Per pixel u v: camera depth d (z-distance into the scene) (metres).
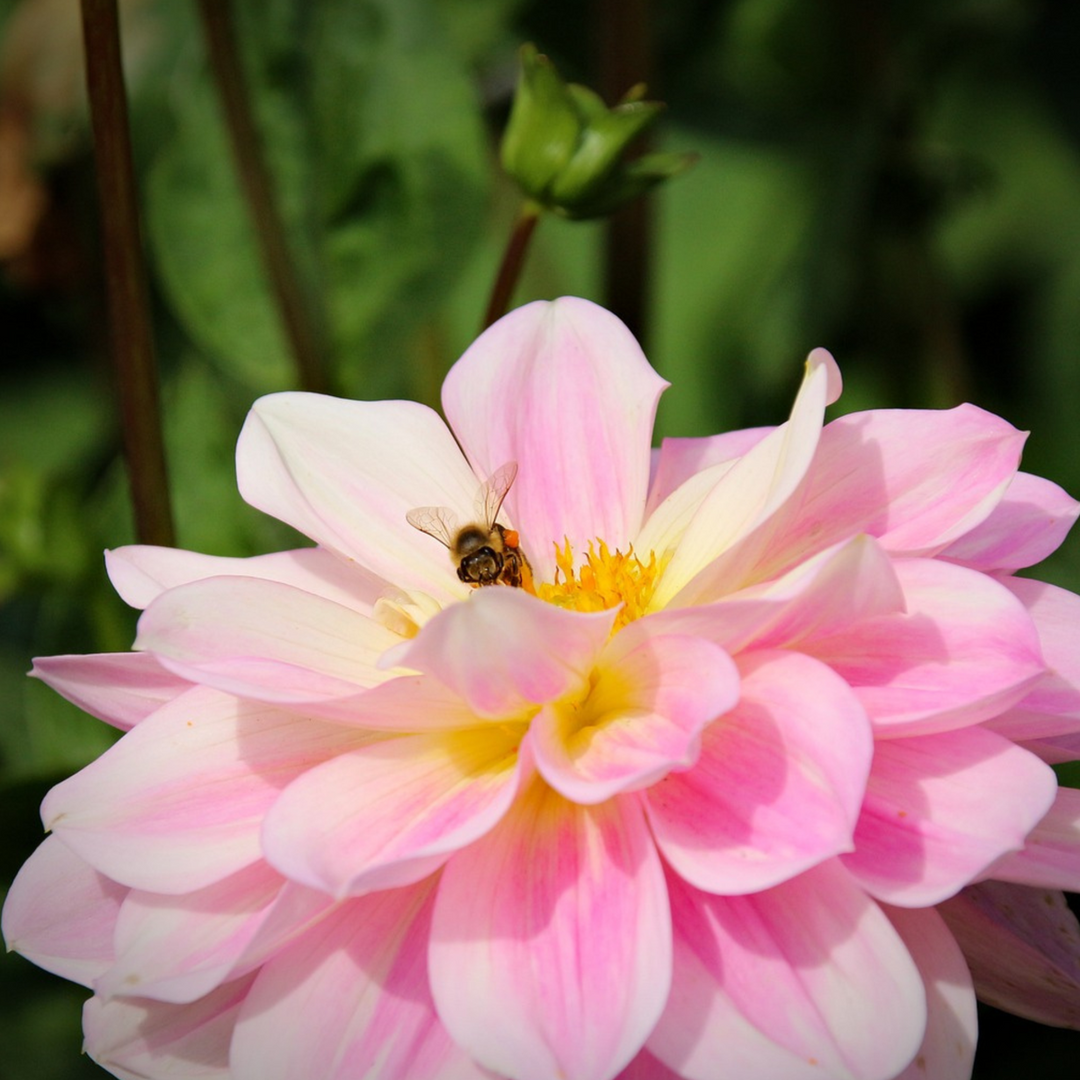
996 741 0.27
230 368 0.37
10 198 0.38
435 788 0.28
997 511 0.30
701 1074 0.26
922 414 0.29
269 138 0.37
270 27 0.37
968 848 0.27
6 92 0.38
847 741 0.26
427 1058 0.27
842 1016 0.26
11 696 0.38
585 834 0.28
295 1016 0.27
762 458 0.29
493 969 0.27
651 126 0.33
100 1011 0.28
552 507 0.31
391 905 0.28
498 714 0.28
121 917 0.27
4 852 0.33
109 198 0.32
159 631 0.28
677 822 0.27
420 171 0.37
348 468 0.30
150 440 0.33
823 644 0.28
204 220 0.37
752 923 0.27
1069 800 0.28
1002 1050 0.33
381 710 0.28
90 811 0.28
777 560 0.29
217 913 0.28
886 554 0.27
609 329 0.31
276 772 0.28
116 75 0.31
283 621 0.29
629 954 0.27
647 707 0.28
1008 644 0.27
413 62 0.37
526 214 0.33
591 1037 0.26
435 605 0.30
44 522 0.35
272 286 0.35
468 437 0.30
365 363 0.37
